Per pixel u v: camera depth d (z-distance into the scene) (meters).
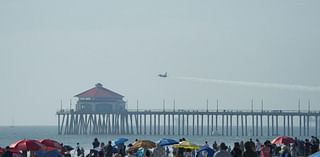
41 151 127.25
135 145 144.88
